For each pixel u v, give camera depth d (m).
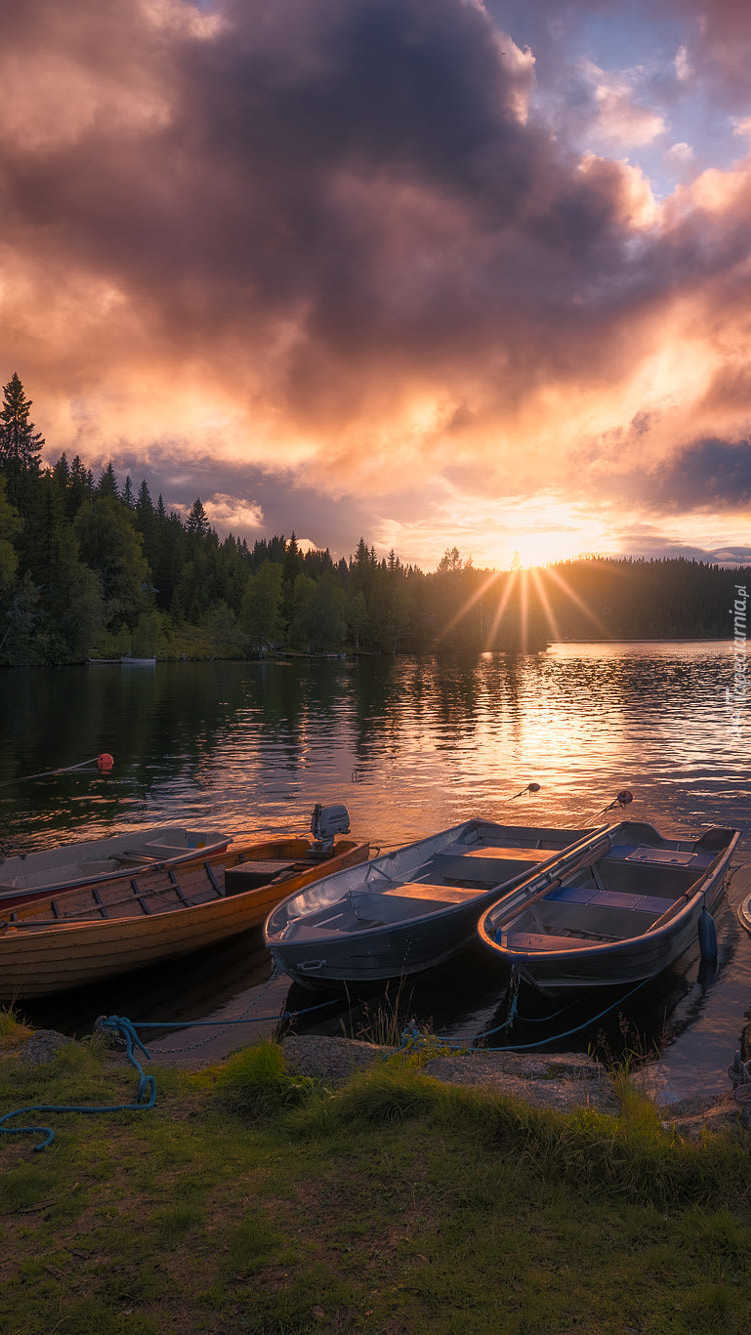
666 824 20.14
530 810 21.66
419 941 10.65
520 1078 6.00
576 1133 4.51
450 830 14.78
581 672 97.88
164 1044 8.99
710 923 11.05
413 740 35.91
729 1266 3.58
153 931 10.59
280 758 30.53
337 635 154.75
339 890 11.83
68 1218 4.01
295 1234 3.84
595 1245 3.74
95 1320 3.25
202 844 14.62
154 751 32.34
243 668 105.06
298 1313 3.27
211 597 157.12
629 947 9.27
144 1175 4.43
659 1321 3.23
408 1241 3.77
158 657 121.25
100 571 108.94
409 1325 3.20
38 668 93.25
